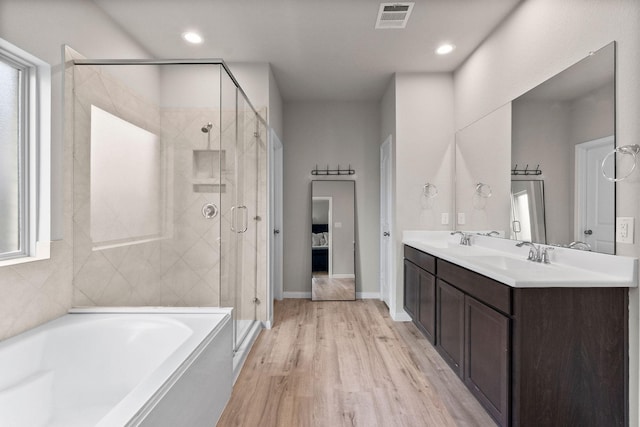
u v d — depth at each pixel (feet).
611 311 5.11
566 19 6.33
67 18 6.80
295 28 8.90
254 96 10.94
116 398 5.87
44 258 6.22
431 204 11.60
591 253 5.68
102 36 7.99
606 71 5.41
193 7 7.96
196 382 4.99
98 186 7.21
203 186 7.58
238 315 8.96
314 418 6.21
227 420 6.15
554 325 5.04
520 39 7.81
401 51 10.19
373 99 14.47
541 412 5.04
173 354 4.82
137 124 7.41
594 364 5.08
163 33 9.09
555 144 6.60
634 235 4.96
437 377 7.75
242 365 8.30
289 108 14.66
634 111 4.96
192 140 7.59
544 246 6.92
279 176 14.12
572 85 6.17
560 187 6.47
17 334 5.66
